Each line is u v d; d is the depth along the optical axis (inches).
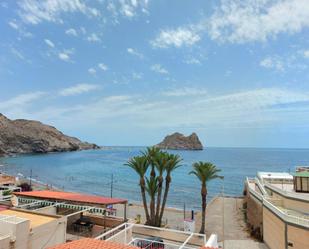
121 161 7682.1
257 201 1445.6
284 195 1273.4
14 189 2074.3
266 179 1946.4
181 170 5703.7
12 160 7194.9
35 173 5012.3
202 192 1386.6
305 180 1293.1
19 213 860.0
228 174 5157.5
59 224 803.4
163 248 919.7
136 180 4394.7
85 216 1254.9
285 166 6653.5
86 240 522.3
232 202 2348.7
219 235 1438.2
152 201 1448.1
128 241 858.8
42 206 1217.4
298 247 985.5
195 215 1894.7
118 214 1875.0
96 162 7317.9
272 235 1177.4
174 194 3243.1
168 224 1643.7
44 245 741.3
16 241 650.2
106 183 4077.3
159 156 1449.3
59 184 3932.1
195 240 1173.7
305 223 979.9
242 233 1478.8
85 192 3341.5
